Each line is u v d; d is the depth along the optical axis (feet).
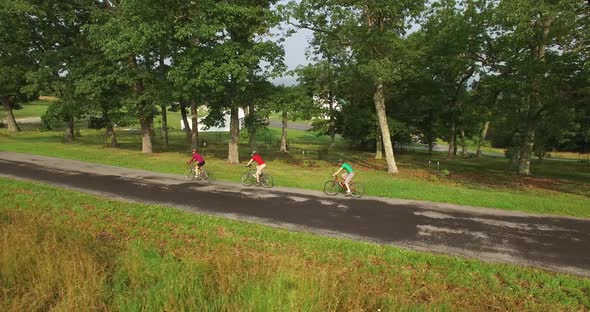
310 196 47.73
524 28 56.95
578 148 142.82
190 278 20.80
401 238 32.89
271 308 17.57
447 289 23.54
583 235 34.30
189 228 33.63
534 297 22.79
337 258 27.53
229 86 73.67
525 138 79.46
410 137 120.88
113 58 72.84
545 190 61.00
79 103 92.22
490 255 29.40
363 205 43.70
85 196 43.34
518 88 65.00
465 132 129.08
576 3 53.72
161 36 68.39
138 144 111.34
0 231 26.76
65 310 17.12
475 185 63.93
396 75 67.21
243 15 65.31
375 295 20.93
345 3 65.98
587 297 22.54
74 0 94.27
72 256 22.29
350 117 112.16
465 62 79.46
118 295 19.29
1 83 123.24
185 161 74.84
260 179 53.52
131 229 32.63
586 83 62.49
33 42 104.53
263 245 29.68
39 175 56.13
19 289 19.51
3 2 88.12
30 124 170.30
